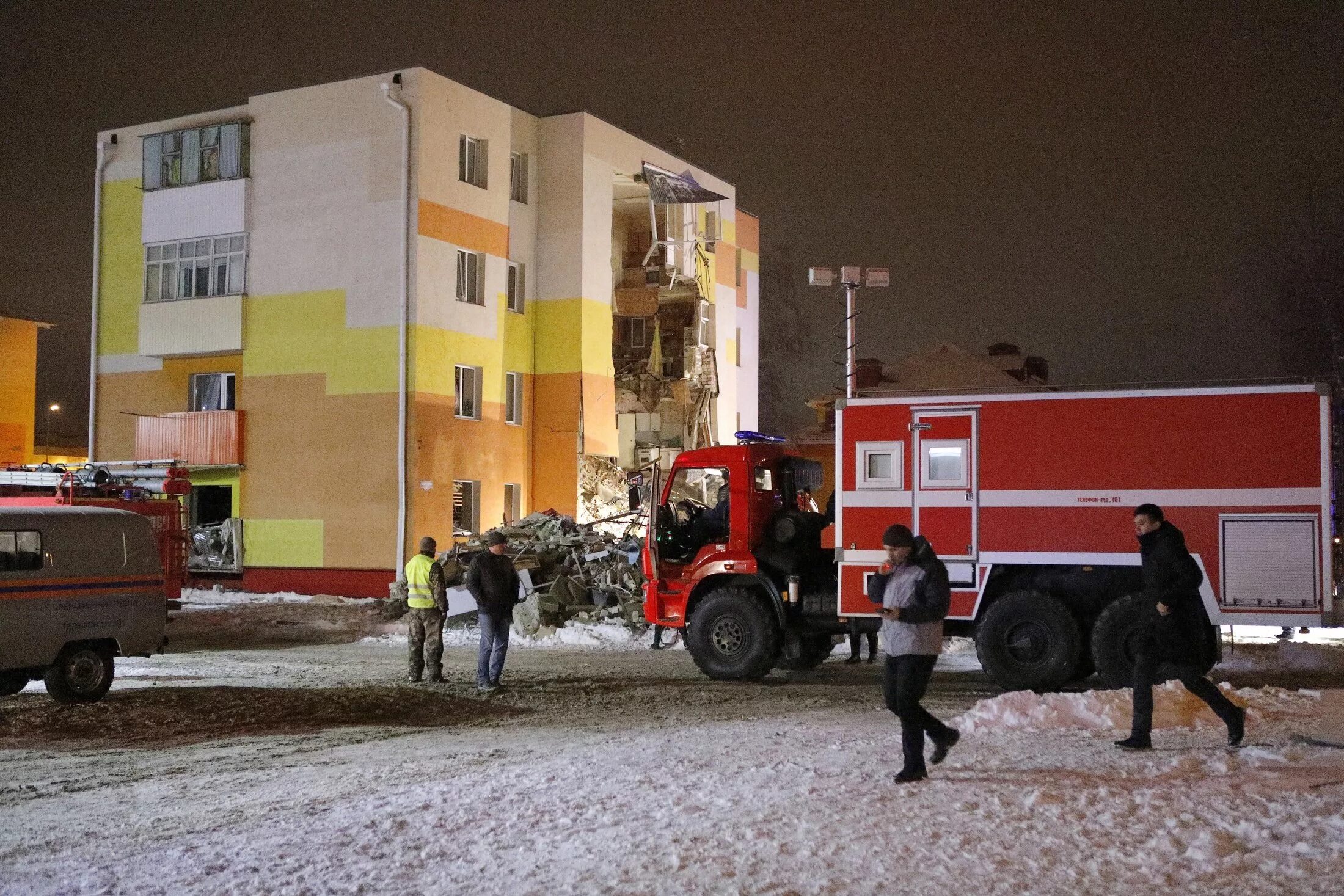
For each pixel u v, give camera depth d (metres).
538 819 6.83
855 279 25.08
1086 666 13.51
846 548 14.42
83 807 8.17
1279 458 12.79
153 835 7.17
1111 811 6.34
